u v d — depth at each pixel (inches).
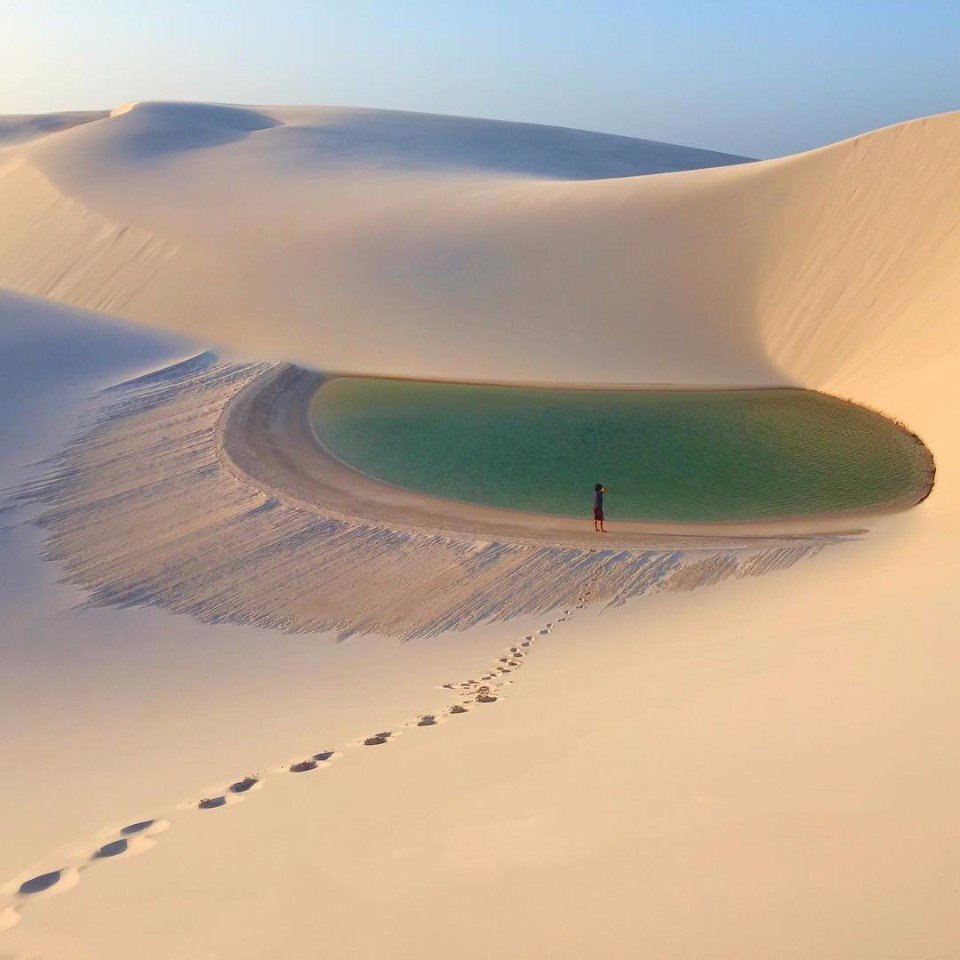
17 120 4544.8
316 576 672.4
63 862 210.4
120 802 273.1
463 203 1866.4
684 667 346.9
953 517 629.6
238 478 858.8
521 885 151.7
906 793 159.0
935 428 895.7
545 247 1628.9
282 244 1839.3
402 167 2581.2
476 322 1510.8
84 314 1411.2
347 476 885.8
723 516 768.9
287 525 758.5
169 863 194.2
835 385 1192.2
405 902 153.1
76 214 2246.6
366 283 1649.9
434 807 204.4
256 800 238.7
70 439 989.2
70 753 373.1
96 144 2797.7
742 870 141.8
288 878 173.3
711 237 1515.7
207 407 1082.7
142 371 1208.8
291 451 954.7
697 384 1270.9
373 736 305.1
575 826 176.1
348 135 3132.4
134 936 158.1
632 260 1544.0
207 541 739.4
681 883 141.5
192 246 1919.3
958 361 960.3
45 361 1203.2
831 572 577.3
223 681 508.1
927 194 1290.6
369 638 576.7
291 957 140.5
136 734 398.9
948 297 1106.1
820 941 116.3
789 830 153.6
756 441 1001.5
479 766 236.8
